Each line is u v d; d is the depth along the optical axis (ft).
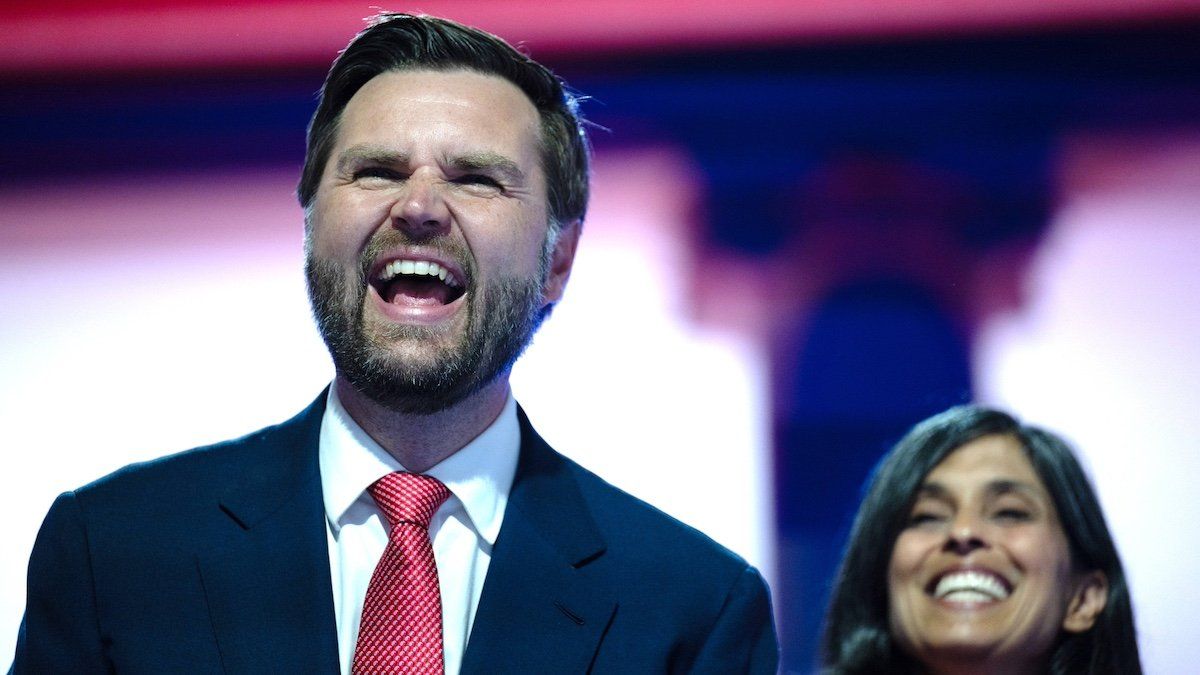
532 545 12.83
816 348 26.18
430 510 12.56
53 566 12.31
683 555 13.16
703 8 26.25
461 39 13.55
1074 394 25.67
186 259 27.02
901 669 15.51
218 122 27.25
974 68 26.55
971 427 15.85
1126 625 15.37
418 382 12.33
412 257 12.57
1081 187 26.35
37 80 27.12
